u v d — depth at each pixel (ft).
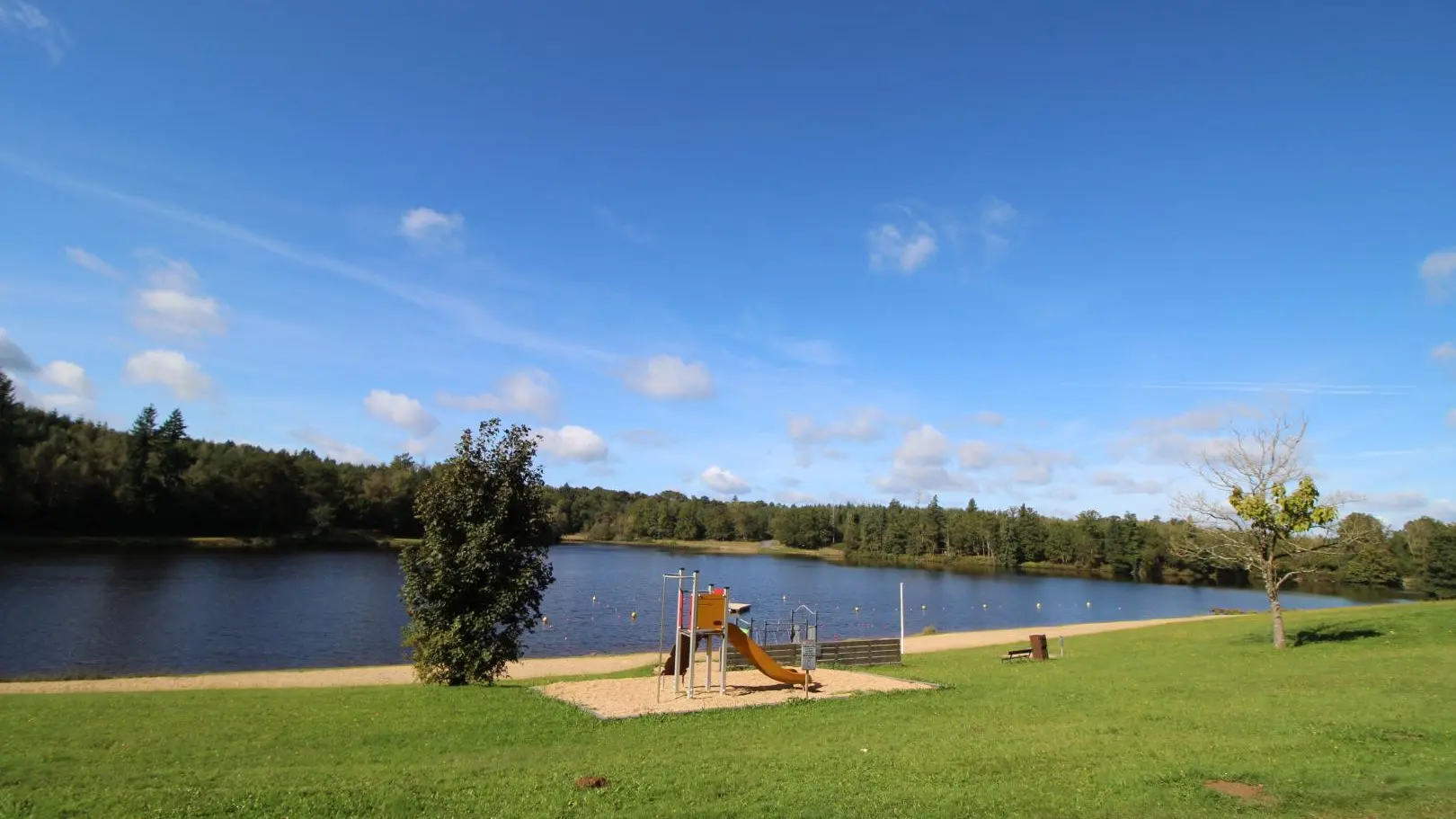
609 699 61.93
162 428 380.17
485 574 73.46
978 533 546.26
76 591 171.22
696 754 42.32
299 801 31.24
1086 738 44.24
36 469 287.07
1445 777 33.96
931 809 30.73
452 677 71.46
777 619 205.87
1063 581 405.18
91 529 314.76
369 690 68.80
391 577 245.86
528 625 76.13
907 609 246.06
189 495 340.18
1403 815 29.55
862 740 46.16
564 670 107.45
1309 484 86.33
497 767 38.83
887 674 79.00
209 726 49.88
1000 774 36.22
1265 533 91.81
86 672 102.94
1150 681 67.97
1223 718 48.70
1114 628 168.45
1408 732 42.91
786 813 30.37
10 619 135.44
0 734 45.47
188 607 160.35
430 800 31.81
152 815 29.12
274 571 244.63
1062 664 87.45
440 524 73.31
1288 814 29.96
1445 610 101.65
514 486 75.00
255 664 113.70
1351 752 38.83
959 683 71.72
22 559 229.04
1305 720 47.06
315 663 116.78
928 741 45.03
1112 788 33.47
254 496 364.38
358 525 433.07
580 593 244.42
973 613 239.09
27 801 30.58
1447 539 281.13
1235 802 31.30
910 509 599.57
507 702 59.67
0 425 291.58
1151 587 368.89
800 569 431.84
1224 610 221.46
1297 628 101.04
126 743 44.14
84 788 33.24
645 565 394.11
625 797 32.42
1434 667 66.18
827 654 89.25
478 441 74.69
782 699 63.21
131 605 157.69
